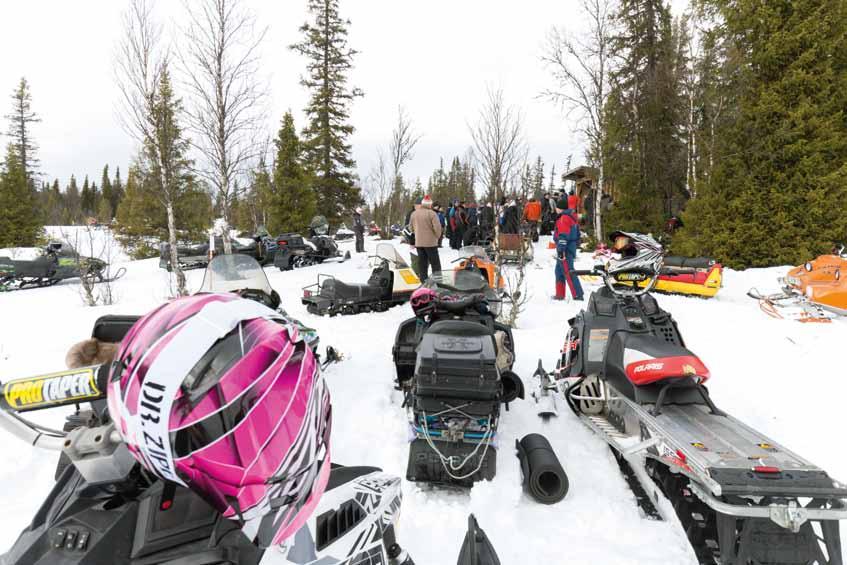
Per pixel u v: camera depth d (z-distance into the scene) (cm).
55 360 605
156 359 98
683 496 311
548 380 475
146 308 1016
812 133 1266
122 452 112
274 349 106
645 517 312
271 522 110
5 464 355
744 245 1303
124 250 2469
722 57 1407
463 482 343
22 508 309
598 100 1734
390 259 953
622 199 1944
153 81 993
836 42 1250
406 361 496
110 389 102
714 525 290
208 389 96
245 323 109
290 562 126
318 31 2816
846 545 283
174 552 111
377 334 725
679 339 393
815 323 664
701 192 1422
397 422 430
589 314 434
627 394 364
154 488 118
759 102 1311
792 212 1262
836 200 1218
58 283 1536
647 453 319
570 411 450
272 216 2709
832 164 1264
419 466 342
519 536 293
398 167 2064
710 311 759
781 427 418
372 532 160
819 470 245
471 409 348
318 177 2892
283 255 1572
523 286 1077
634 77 1947
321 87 2861
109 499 115
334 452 386
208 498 101
